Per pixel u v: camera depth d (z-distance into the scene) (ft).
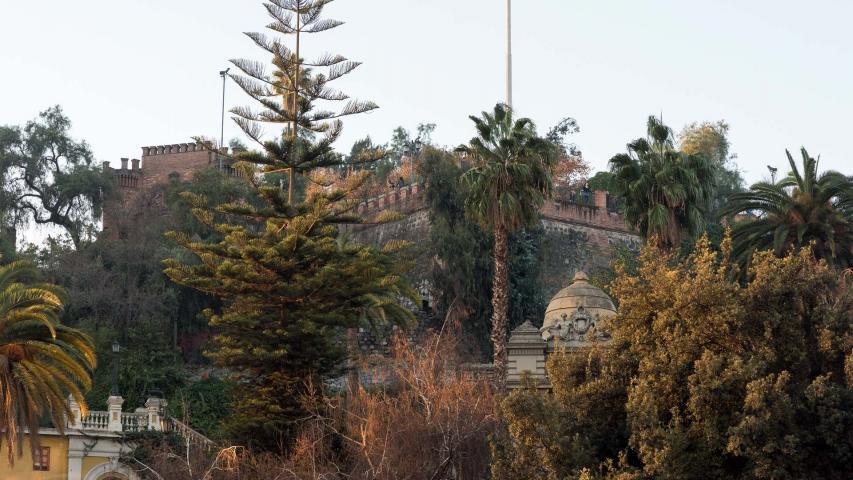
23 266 183.32
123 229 291.99
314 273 168.25
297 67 180.34
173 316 246.68
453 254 238.68
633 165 200.75
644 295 131.75
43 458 191.11
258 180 287.48
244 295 169.07
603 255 271.90
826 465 116.88
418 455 150.51
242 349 165.58
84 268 247.70
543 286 256.11
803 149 195.31
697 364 120.57
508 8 222.69
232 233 165.58
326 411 163.73
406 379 165.68
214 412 221.25
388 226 274.98
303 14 180.65
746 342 125.70
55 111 303.48
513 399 124.06
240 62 177.68
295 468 149.28
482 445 153.89
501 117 199.52
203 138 176.55
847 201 195.21
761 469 114.83
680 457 116.78
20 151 297.12
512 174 192.54
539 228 259.39
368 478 144.66
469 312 238.27
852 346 121.90
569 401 129.29
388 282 171.32
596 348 134.82
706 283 126.11
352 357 175.94
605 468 125.90
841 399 116.67
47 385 172.14
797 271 128.36
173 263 170.19
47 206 294.87
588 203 277.44
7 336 173.58
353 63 179.42
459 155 270.67
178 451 188.03
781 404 115.24
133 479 189.67
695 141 335.88
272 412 162.81
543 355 180.75
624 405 127.13
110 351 228.43
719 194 299.38
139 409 199.21
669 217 194.90
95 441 192.75
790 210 192.24
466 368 189.37
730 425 119.34
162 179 332.80
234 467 153.48
